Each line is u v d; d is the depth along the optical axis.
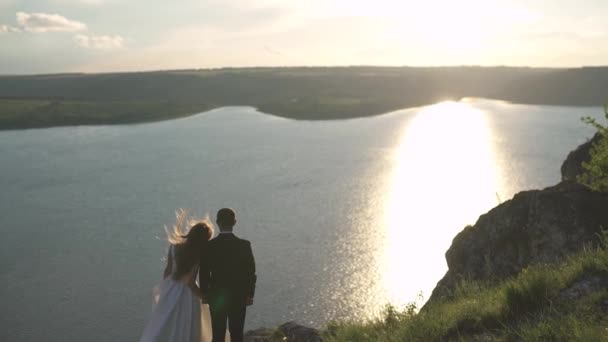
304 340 7.79
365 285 37.69
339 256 42.97
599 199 9.88
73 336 30.39
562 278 6.32
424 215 56.31
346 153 95.12
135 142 108.81
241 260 5.70
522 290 5.95
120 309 33.69
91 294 35.59
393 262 42.28
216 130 131.75
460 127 138.75
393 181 72.06
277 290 36.31
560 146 101.88
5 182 68.19
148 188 65.94
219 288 5.65
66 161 84.81
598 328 4.66
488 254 10.58
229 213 5.87
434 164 85.94
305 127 139.88
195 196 61.91
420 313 6.99
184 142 108.56
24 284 36.97
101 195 62.03
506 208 10.77
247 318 32.41
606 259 6.31
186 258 5.68
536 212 10.23
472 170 81.25
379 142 110.38
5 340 29.75
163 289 5.75
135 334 30.83
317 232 49.00
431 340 5.88
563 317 5.07
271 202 59.47
